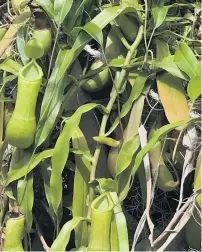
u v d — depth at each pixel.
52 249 0.49
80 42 0.52
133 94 0.53
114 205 0.49
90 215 0.52
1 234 0.55
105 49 0.57
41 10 0.54
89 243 0.49
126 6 0.55
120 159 0.51
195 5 0.57
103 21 0.53
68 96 0.55
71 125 0.51
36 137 0.53
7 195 0.55
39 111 0.57
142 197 0.56
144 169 0.55
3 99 0.55
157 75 0.54
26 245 0.56
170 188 0.54
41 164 0.55
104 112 0.54
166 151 0.55
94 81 0.56
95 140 0.53
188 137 0.52
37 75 0.52
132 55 0.55
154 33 0.56
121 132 0.54
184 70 0.52
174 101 0.53
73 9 0.55
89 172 0.54
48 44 0.54
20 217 0.52
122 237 0.50
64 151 0.51
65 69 0.51
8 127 0.52
